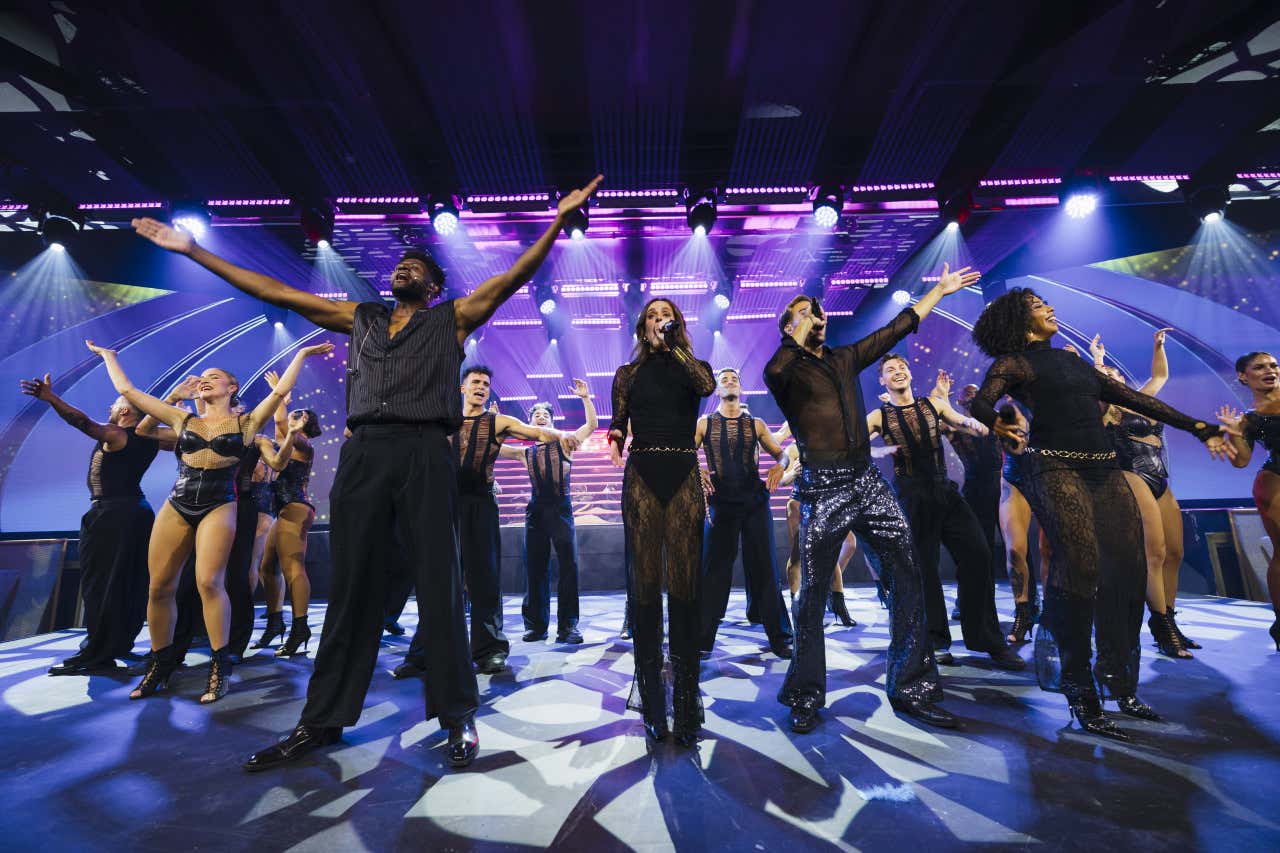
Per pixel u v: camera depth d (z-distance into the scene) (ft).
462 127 23.81
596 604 22.61
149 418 13.50
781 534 26.58
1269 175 27.45
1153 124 24.25
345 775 6.14
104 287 31.99
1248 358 11.68
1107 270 32.40
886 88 22.31
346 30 19.24
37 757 7.04
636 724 7.63
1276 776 5.53
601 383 45.85
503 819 5.07
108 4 18.12
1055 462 7.55
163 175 25.77
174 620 10.55
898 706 7.57
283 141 24.12
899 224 29.40
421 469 6.79
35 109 22.17
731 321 43.27
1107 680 7.41
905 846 4.46
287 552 13.80
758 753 6.48
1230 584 19.71
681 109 23.30
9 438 29.84
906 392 11.70
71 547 21.57
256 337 36.99
